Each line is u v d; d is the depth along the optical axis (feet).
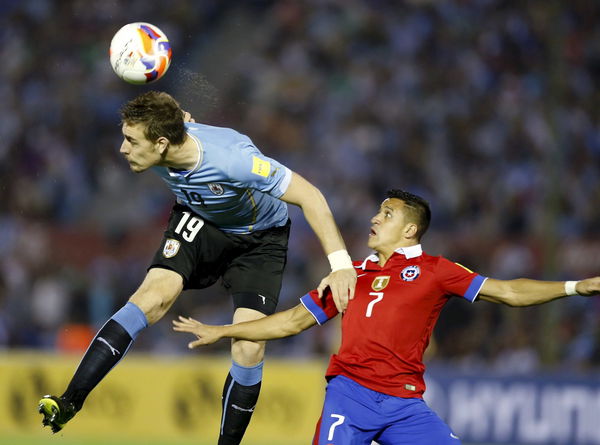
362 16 260.21
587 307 172.96
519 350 160.35
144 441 133.08
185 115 69.46
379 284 66.80
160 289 66.64
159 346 168.35
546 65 253.85
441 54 253.03
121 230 194.70
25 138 222.89
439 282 65.77
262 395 136.77
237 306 70.64
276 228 72.49
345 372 65.72
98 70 239.50
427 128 234.17
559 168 158.61
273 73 247.91
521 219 208.44
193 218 69.41
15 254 188.14
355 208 211.82
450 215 211.41
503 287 64.90
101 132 223.51
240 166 63.72
